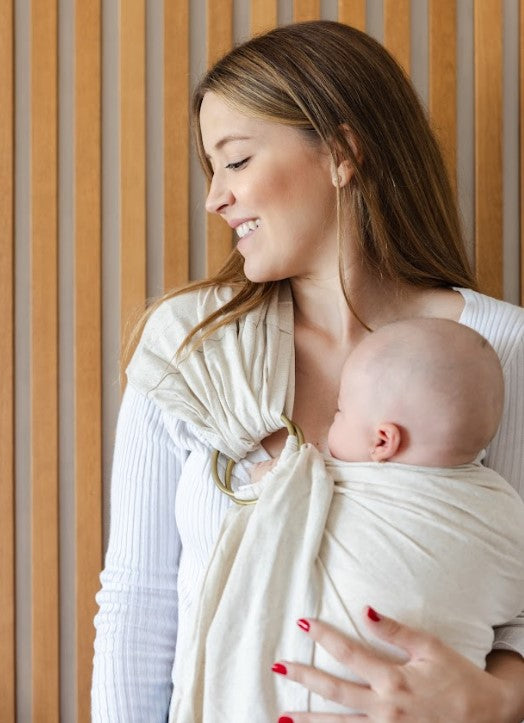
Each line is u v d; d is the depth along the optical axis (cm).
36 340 126
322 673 78
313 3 129
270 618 81
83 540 127
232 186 98
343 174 98
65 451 129
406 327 86
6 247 126
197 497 95
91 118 126
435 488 82
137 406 101
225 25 127
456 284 108
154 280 129
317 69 98
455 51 131
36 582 127
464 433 83
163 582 100
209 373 98
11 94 126
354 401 85
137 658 97
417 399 82
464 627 81
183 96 127
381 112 102
